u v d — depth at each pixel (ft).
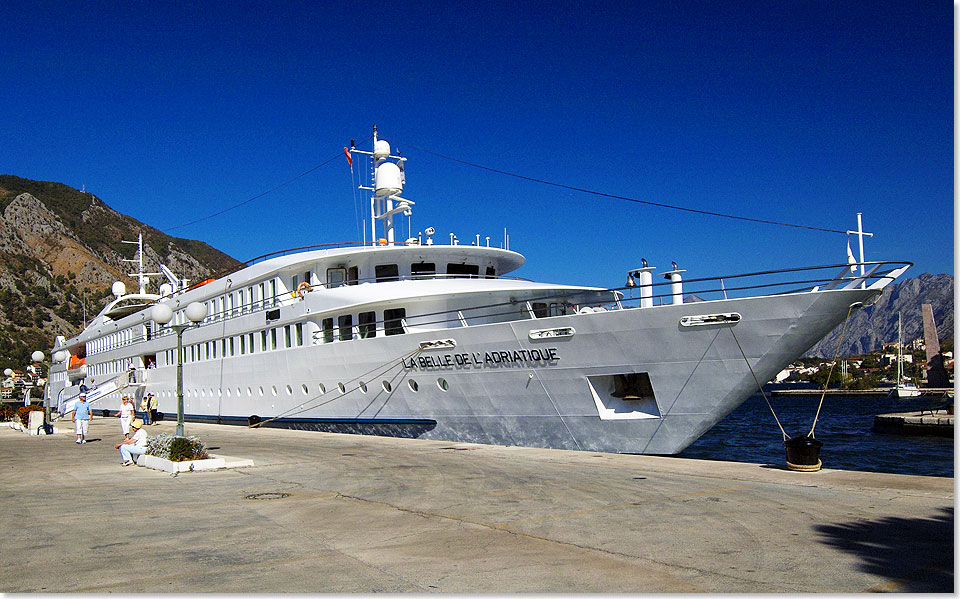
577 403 60.39
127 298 147.13
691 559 23.93
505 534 28.02
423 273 78.79
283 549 25.71
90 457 58.95
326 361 78.84
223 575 22.31
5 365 444.96
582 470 46.70
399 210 88.53
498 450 59.47
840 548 25.09
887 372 524.11
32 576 22.35
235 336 97.09
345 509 33.60
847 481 40.40
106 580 21.81
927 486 38.29
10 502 35.99
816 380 441.68
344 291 75.46
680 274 57.72
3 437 85.25
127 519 31.42
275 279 88.33
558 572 22.45
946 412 165.58
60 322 600.39
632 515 31.53
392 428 74.08
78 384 175.73
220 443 68.64
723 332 52.80
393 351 71.15
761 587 20.63
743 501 34.58
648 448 58.08
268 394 89.20
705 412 55.11
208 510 33.53
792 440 44.93
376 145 89.86
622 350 56.90
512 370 63.10
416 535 27.94
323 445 65.72
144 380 125.29
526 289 69.77
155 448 51.34
